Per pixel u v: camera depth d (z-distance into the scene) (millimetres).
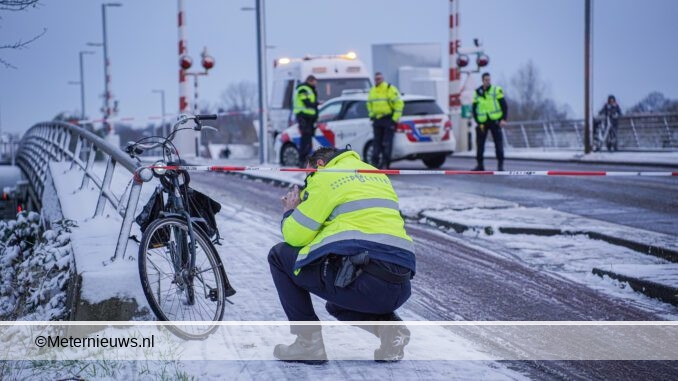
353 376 5984
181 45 27156
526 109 72562
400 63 34750
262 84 26234
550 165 23781
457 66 30703
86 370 6000
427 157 22047
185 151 26531
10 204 25859
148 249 6754
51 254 8102
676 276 8938
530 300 8578
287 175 19953
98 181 10695
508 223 12320
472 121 31203
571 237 11852
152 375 5891
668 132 28719
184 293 6922
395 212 6176
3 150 44594
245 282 8984
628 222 13094
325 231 6094
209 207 7199
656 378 6273
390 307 6047
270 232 12234
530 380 6109
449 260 10523
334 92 28375
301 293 6332
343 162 6340
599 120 29781
